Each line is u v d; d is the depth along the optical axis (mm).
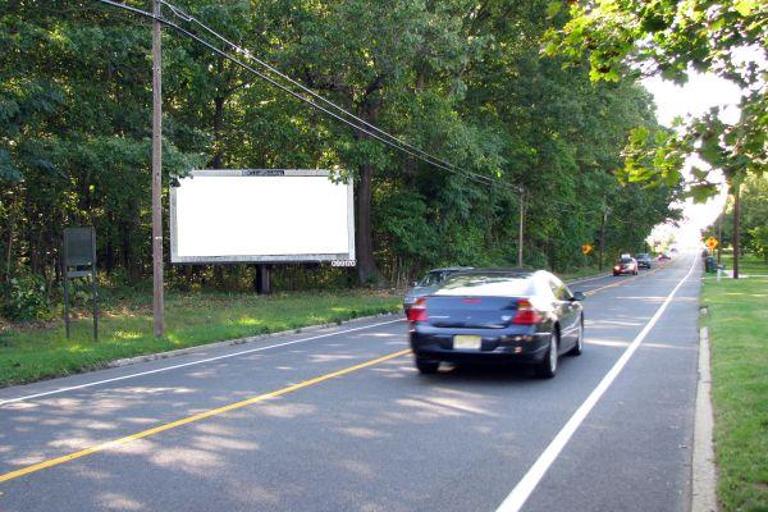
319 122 27672
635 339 15109
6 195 20531
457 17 27016
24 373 11125
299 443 6926
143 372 11719
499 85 36688
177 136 21969
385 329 18188
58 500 5344
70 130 19125
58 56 18719
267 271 28484
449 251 33812
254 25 25906
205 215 26703
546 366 10305
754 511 4766
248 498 5383
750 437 6539
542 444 6910
